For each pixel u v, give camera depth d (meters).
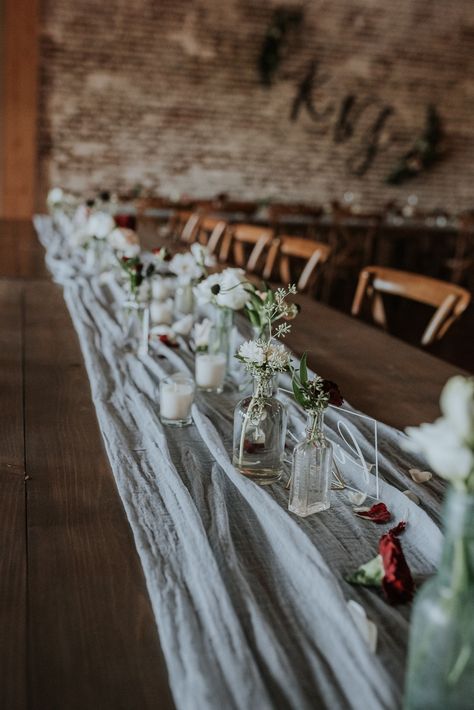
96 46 7.42
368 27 8.14
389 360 2.25
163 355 2.14
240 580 0.99
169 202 6.63
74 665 0.84
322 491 1.21
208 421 1.54
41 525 1.15
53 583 1.00
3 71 7.18
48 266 3.67
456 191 8.93
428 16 8.29
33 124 7.34
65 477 1.32
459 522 0.67
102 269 3.36
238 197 8.20
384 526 1.18
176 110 7.79
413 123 8.58
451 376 2.11
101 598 0.97
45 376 1.92
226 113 7.94
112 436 1.49
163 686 0.81
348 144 8.41
